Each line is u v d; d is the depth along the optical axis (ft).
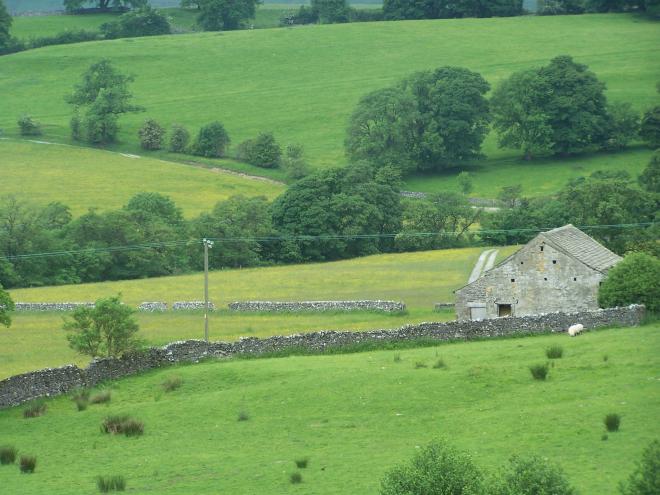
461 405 366.43
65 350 548.72
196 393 418.51
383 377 403.54
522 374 388.57
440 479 248.11
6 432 385.70
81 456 353.72
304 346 469.16
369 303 633.20
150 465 336.90
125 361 453.58
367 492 288.71
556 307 526.98
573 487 248.52
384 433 347.77
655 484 231.71
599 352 407.03
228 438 359.87
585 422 325.21
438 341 465.88
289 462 326.03
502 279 538.06
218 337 557.33
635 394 346.33
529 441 315.99
